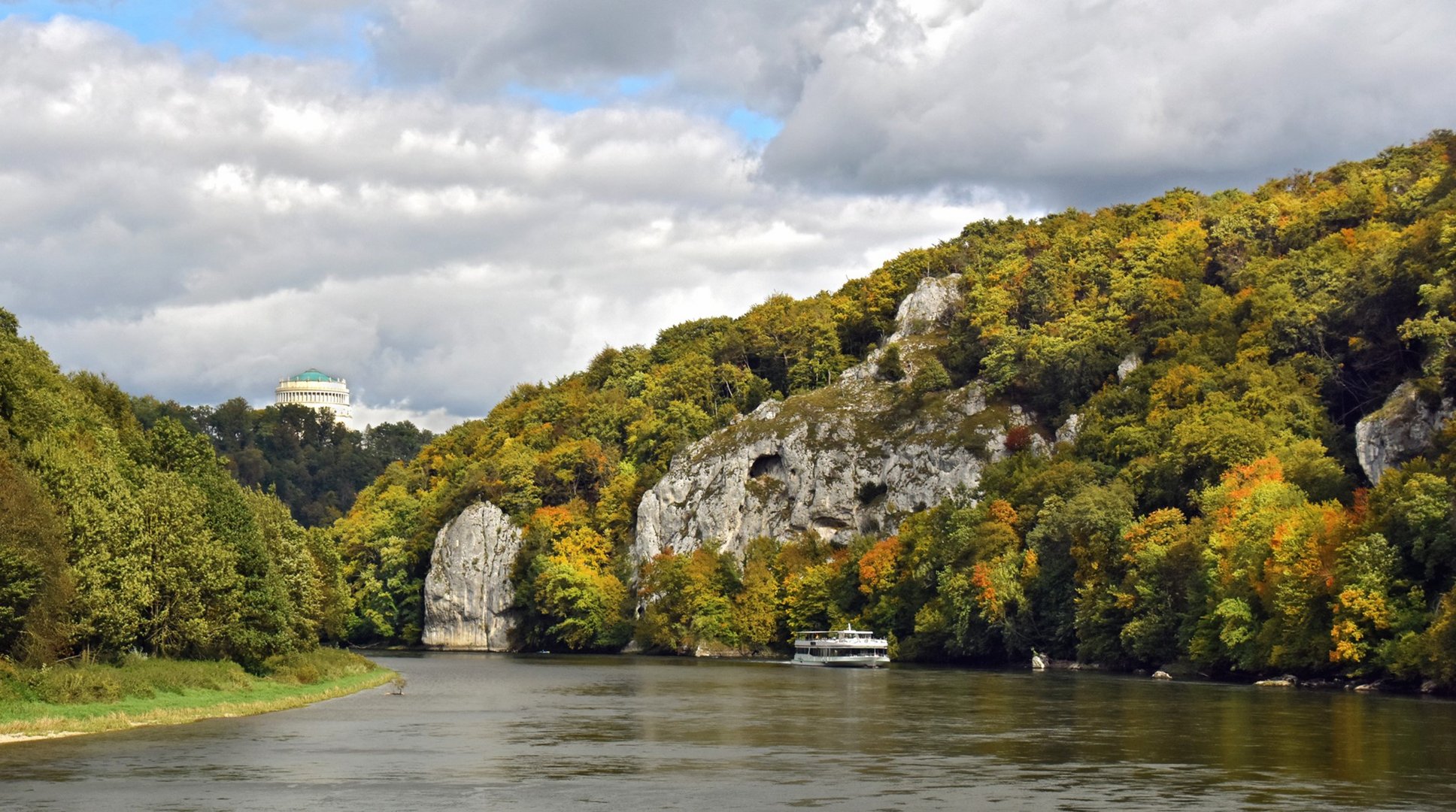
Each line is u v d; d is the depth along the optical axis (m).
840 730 76.25
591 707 94.56
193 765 58.41
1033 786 53.50
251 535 106.56
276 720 80.94
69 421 100.81
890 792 52.12
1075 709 89.06
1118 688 110.75
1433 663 96.94
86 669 78.25
